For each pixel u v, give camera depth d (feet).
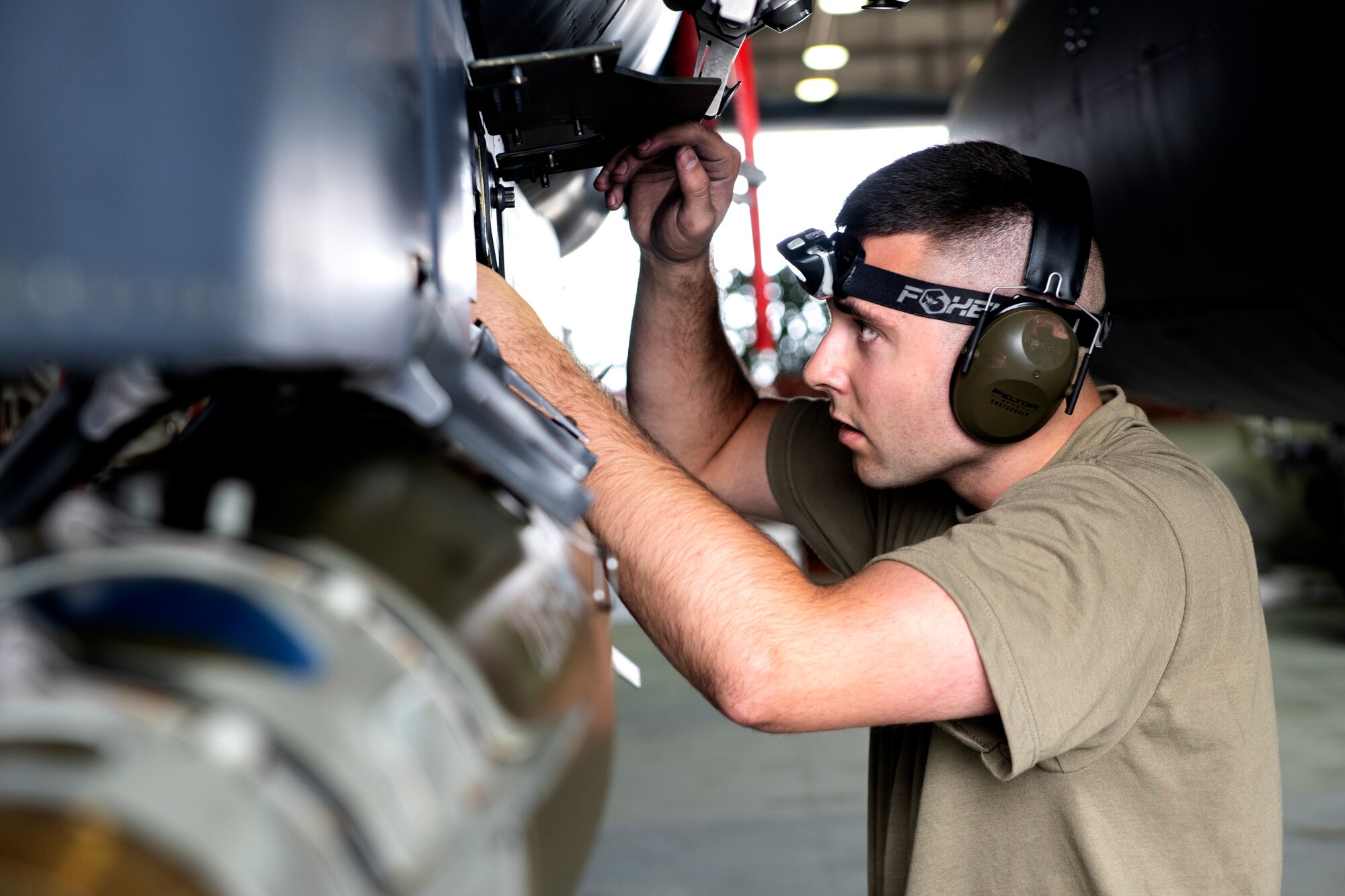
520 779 1.24
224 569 1.11
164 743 0.96
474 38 2.78
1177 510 3.20
